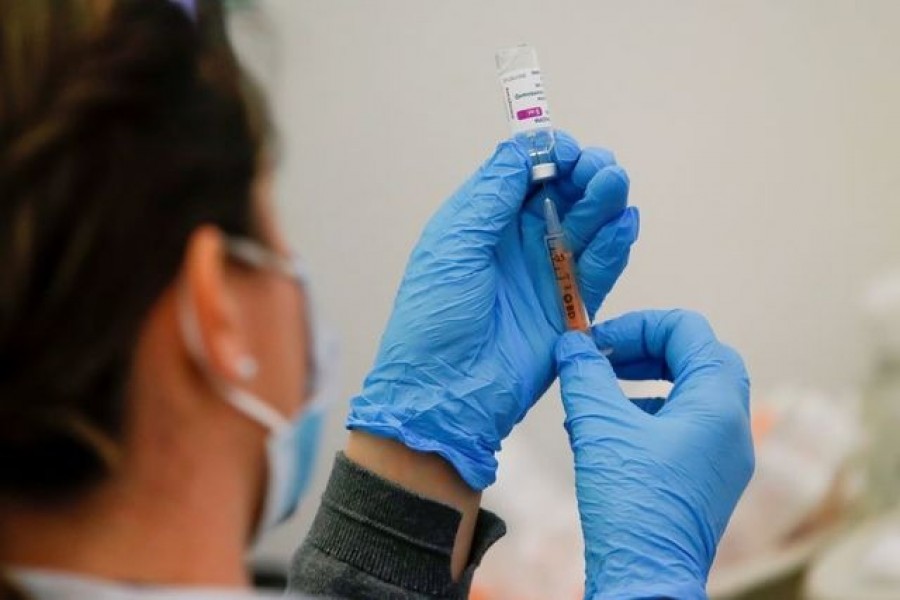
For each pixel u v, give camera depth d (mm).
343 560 1218
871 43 2424
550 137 1361
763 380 2527
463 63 2516
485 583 2174
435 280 1299
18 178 668
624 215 1369
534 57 1371
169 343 723
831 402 2379
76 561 722
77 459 696
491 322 1321
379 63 2545
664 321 1402
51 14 698
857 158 2459
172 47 718
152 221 693
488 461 1277
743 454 1282
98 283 677
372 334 2613
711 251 2502
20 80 682
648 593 1166
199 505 751
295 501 864
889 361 2219
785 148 2467
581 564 2154
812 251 2492
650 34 2447
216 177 722
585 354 1313
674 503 1216
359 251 2615
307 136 2594
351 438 1292
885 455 2211
